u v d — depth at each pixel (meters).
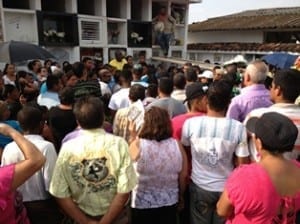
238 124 2.53
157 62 12.77
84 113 2.30
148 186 2.62
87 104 2.33
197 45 17.80
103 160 2.28
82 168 2.27
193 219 2.73
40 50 6.45
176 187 2.71
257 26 16.36
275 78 2.47
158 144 2.58
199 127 2.58
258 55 15.11
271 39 16.64
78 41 10.09
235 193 1.63
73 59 10.07
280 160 1.64
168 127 2.61
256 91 3.13
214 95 2.58
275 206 1.58
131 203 2.69
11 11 8.70
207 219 2.64
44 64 8.08
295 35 15.80
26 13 9.00
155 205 2.63
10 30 8.87
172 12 13.63
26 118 2.61
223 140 2.50
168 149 2.58
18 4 9.35
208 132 2.54
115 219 2.51
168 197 2.66
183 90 4.36
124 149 2.33
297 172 1.65
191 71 5.17
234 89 4.50
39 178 2.61
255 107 3.07
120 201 2.28
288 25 15.15
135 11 12.45
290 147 1.63
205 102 2.88
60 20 9.95
